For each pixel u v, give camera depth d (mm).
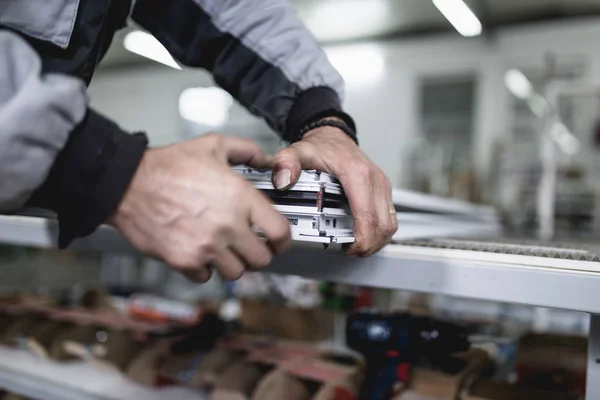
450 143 4461
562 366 758
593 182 3387
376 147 4641
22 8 395
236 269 351
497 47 4125
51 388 870
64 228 360
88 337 1018
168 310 1348
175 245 332
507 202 3775
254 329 1047
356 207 456
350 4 3691
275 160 417
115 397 810
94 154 336
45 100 310
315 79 673
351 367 797
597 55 3795
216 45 703
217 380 775
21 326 1078
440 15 3887
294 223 433
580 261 478
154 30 700
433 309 1193
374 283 535
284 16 693
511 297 467
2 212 368
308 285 1382
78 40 454
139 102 5500
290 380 745
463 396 702
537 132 4195
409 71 4473
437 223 995
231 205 326
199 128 5238
